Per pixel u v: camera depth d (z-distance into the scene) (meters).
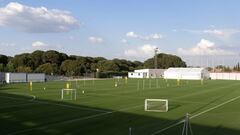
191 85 88.44
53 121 28.30
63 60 177.00
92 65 176.12
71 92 57.69
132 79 127.88
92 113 33.22
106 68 173.75
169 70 151.62
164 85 86.31
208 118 31.72
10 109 35.34
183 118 31.16
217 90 69.94
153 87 77.19
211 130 25.91
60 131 24.34
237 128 26.86
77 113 33.06
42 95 51.84
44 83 90.00
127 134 23.61
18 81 96.06
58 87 72.25
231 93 61.84
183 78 144.25
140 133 24.06
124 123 28.00
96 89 67.88
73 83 91.62
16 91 59.88
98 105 39.97
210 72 165.38
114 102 43.66
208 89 72.75
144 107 38.53
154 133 24.08
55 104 40.16
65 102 42.56
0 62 159.25
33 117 30.22
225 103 44.94
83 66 166.62
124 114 33.06
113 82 98.94
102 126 26.45
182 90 68.56
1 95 51.41
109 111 34.91
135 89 69.44
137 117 31.34
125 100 46.44
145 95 55.31
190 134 24.27
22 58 159.25
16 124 26.73
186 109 38.12
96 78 135.62
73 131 24.39
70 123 27.45
